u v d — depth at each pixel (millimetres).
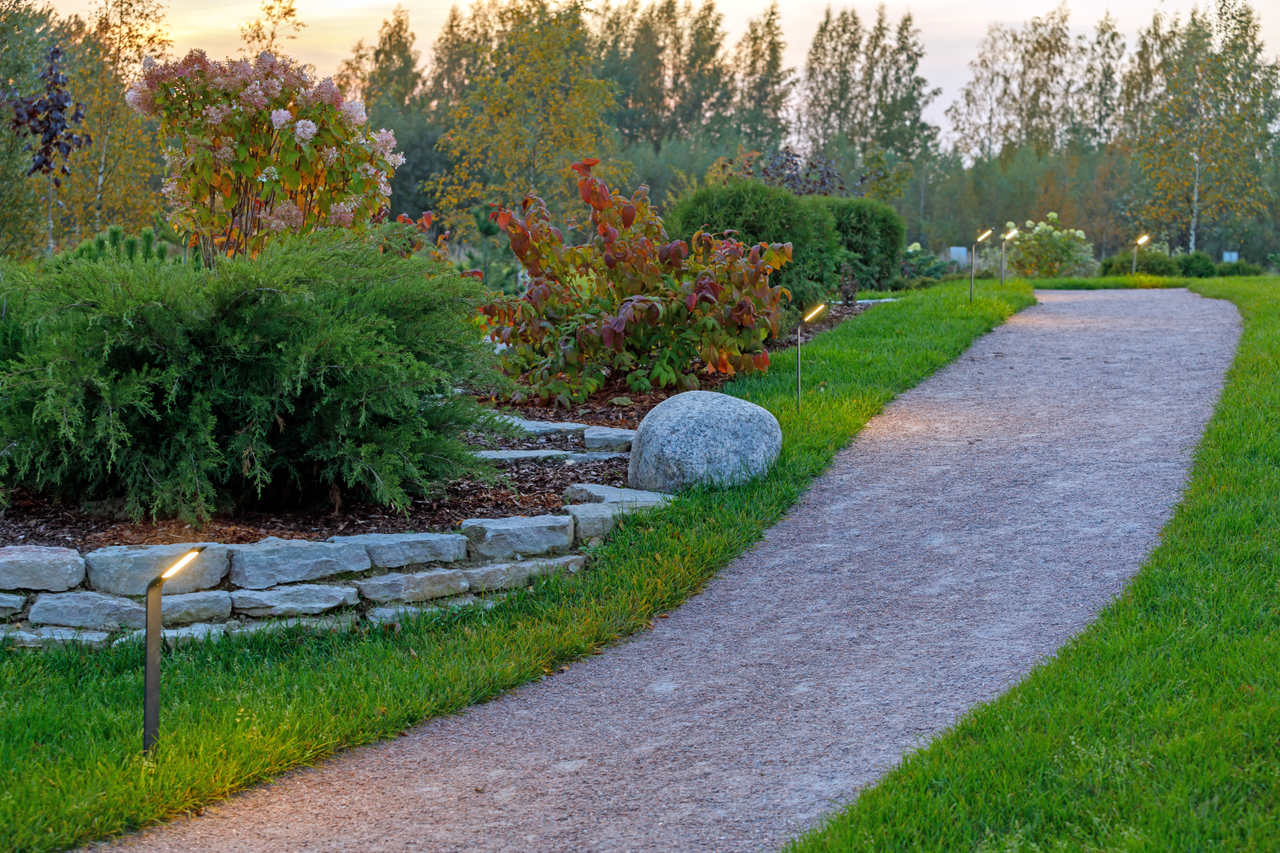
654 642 4980
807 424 8008
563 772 3762
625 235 9375
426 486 6309
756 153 27359
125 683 4520
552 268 9469
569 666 4797
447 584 5559
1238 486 5934
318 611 5250
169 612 5012
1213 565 4906
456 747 4023
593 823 3373
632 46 78750
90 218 27781
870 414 8500
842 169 63250
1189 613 4441
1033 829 3033
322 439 6070
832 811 3332
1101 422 7910
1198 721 3510
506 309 9109
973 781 3303
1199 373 9211
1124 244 53125
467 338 6609
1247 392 7930
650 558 5750
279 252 6297
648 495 6648
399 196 53344
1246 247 55000
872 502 6586
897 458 7410
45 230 20672
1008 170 61906
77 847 3264
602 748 3947
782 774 3627
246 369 5949
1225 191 37688
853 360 10266
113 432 5289
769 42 79812
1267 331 10281
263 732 3973
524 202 9477
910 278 23797
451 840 3299
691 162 60531
